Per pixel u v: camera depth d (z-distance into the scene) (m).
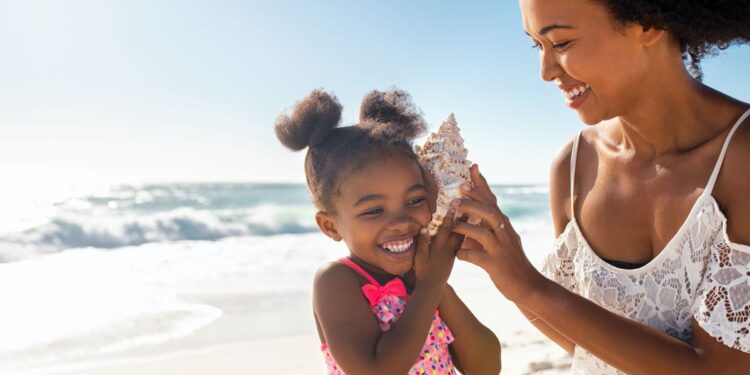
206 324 6.23
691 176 2.03
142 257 11.53
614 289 2.24
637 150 2.21
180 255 11.79
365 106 2.47
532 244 13.27
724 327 1.83
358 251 2.25
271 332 6.00
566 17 1.86
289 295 7.57
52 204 20.80
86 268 10.11
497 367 2.46
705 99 2.03
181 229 16.12
